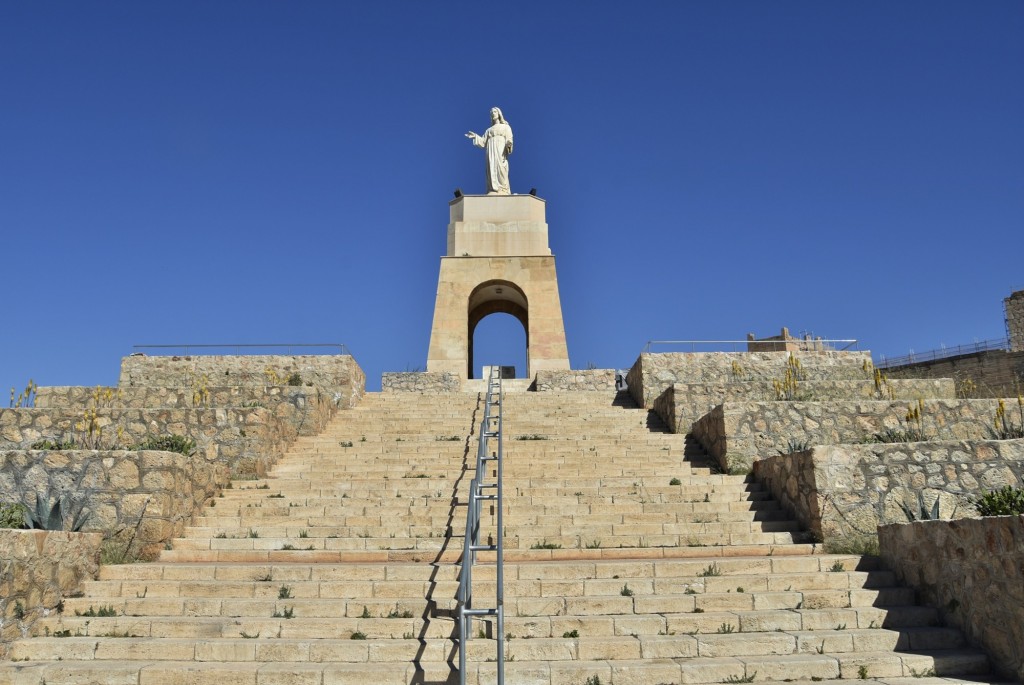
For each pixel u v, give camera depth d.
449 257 25.84
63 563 8.38
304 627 7.71
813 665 7.02
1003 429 13.34
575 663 7.08
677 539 10.37
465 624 7.08
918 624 7.94
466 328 25.12
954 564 7.81
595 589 8.46
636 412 17.84
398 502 11.71
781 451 13.39
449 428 16.41
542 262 25.81
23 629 7.62
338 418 17.61
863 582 8.71
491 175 27.56
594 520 10.98
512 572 8.77
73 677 6.95
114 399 17.00
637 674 6.91
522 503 11.54
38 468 10.24
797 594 8.26
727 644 7.39
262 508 11.59
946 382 17.00
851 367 20.48
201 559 10.01
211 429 13.48
